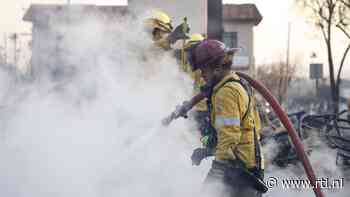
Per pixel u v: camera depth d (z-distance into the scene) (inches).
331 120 352.5
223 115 160.2
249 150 164.6
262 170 167.3
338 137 332.8
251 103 166.2
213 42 167.5
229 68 167.3
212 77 167.0
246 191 164.7
